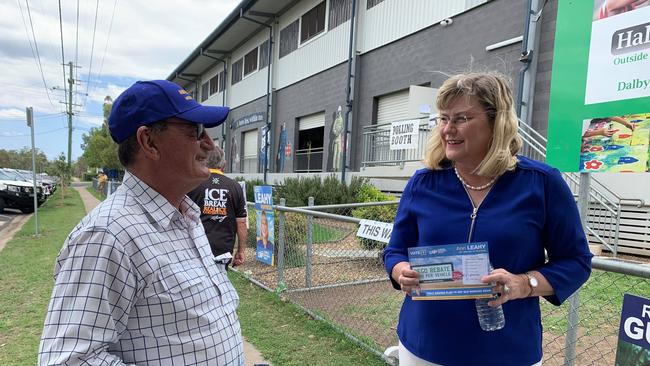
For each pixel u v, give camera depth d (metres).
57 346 1.02
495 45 8.79
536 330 1.58
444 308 1.58
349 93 13.77
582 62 2.58
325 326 4.03
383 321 4.16
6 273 6.42
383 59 12.63
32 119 10.41
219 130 27.20
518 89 8.17
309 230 5.18
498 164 1.50
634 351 1.61
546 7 7.77
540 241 1.53
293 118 17.98
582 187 2.62
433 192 1.68
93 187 42.62
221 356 1.27
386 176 10.31
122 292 1.09
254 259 7.12
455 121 1.54
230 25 20.61
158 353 1.14
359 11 13.62
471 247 1.47
